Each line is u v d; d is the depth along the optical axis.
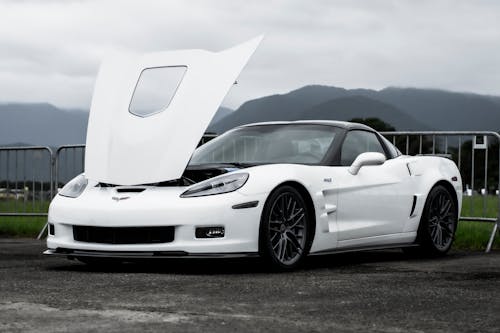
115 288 4.03
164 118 5.46
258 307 3.41
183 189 5.04
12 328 2.84
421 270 5.17
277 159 5.57
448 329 2.95
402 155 6.52
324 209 5.38
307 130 5.86
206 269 5.20
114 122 5.59
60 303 3.46
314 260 6.04
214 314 3.18
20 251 6.71
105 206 4.98
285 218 5.14
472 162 7.80
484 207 7.64
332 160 5.61
